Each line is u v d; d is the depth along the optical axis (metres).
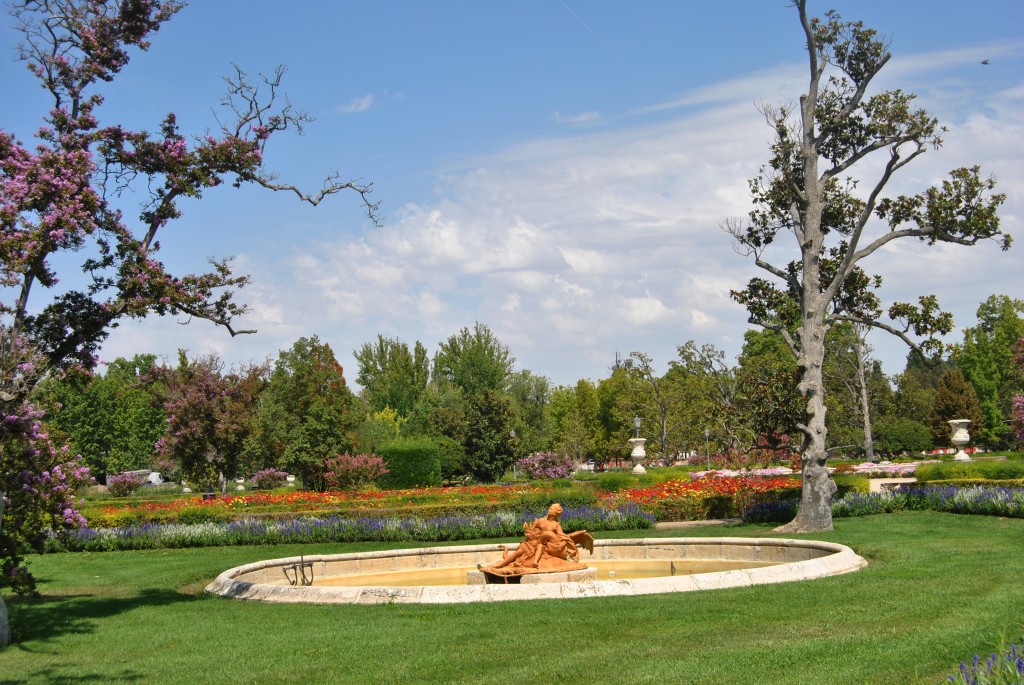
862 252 21.50
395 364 57.88
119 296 11.93
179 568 17.81
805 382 21.14
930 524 20.19
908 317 21.95
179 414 41.25
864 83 21.88
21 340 11.39
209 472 43.72
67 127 11.91
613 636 9.28
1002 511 20.81
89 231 11.17
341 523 22.05
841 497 23.77
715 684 7.54
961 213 21.02
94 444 59.94
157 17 12.35
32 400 13.05
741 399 22.88
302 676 8.40
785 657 8.15
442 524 21.70
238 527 22.16
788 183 22.08
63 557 20.52
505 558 13.26
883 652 8.12
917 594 10.62
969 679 6.33
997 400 59.22
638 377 54.69
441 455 40.50
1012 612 9.34
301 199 13.49
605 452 63.38
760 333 80.06
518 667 8.33
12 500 12.81
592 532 21.92
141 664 9.13
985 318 64.38
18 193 10.85
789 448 22.50
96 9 12.11
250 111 12.96
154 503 27.19
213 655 9.33
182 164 12.31
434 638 9.52
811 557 14.77
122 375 68.06
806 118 21.80
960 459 32.50
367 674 8.36
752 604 10.48
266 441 44.16
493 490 29.03
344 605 11.81
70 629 11.18
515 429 43.69
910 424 50.84
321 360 38.62
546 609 10.74
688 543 16.23
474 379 53.91
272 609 11.91
